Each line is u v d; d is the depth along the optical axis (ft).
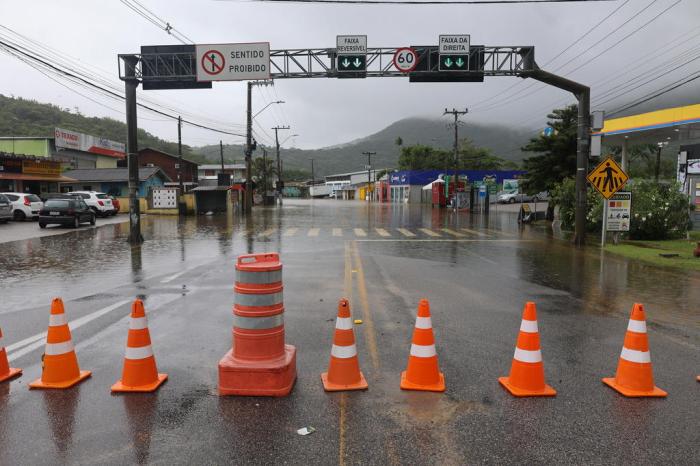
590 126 55.01
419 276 34.42
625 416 13.07
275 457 11.07
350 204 214.48
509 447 11.50
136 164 55.06
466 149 328.29
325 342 19.06
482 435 12.05
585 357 17.56
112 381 15.33
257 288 14.58
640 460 11.00
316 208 164.25
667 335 20.56
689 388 14.96
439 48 57.88
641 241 58.54
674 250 49.14
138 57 56.44
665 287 30.94
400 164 336.90
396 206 185.57
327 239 60.44
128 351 14.80
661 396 14.28
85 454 11.18
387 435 12.02
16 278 33.65
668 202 58.90
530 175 93.30
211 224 84.84
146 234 66.08
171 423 12.62
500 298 27.40
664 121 84.99
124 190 144.46
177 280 32.55
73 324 21.77
